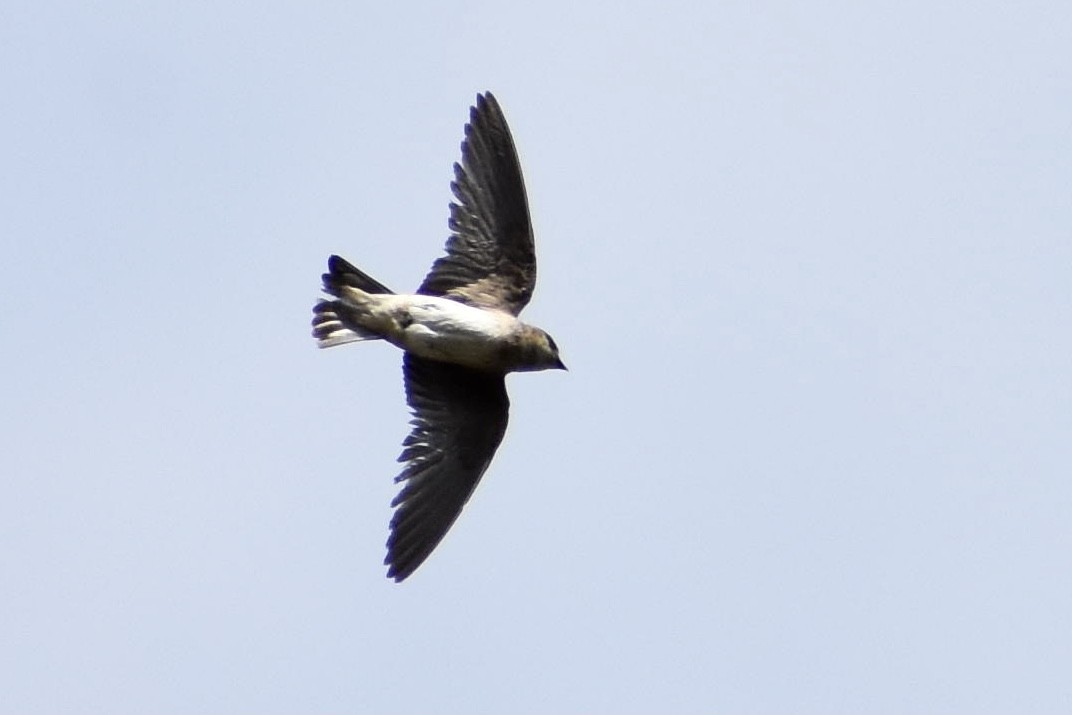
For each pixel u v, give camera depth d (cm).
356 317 1514
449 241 1541
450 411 1562
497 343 1514
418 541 1545
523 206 1527
